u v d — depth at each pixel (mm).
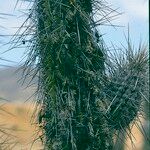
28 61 5266
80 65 5137
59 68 5043
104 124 5348
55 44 5027
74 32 5070
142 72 5910
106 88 5664
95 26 5305
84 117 5156
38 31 5211
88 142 5211
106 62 5555
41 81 5242
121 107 5703
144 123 8797
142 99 6031
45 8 5016
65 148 5141
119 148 6219
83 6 5102
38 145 5504
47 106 5211
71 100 5070
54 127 5141
